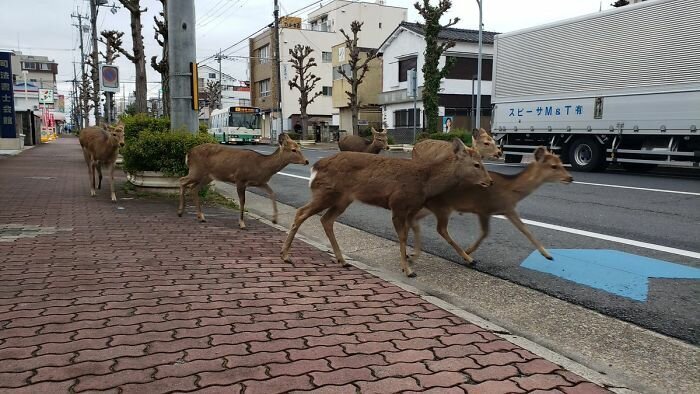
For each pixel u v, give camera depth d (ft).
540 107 62.69
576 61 58.08
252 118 139.74
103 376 9.96
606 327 14.12
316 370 10.52
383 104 127.54
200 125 45.65
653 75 50.80
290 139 27.45
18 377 9.86
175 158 37.01
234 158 27.14
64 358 10.71
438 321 13.71
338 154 19.76
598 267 19.86
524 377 10.55
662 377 11.12
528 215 30.71
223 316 13.53
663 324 14.42
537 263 20.57
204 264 19.02
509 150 67.56
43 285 15.81
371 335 12.55
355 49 113.29
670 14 48.88
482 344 12.21
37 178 47.96
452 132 83.61
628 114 53.31
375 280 17.69
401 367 10.80
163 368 10.37
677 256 21.33
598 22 55.47
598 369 11.45
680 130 49.03
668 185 44.09
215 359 10.87
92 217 28.35
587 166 58.29
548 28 61.00
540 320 14.67
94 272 17.38
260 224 28.66
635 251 22.20
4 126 82.43
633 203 34.50
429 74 88.84
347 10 180.24
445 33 116.47
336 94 152.46
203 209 33.09
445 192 19.54
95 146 35.04
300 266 19.35
